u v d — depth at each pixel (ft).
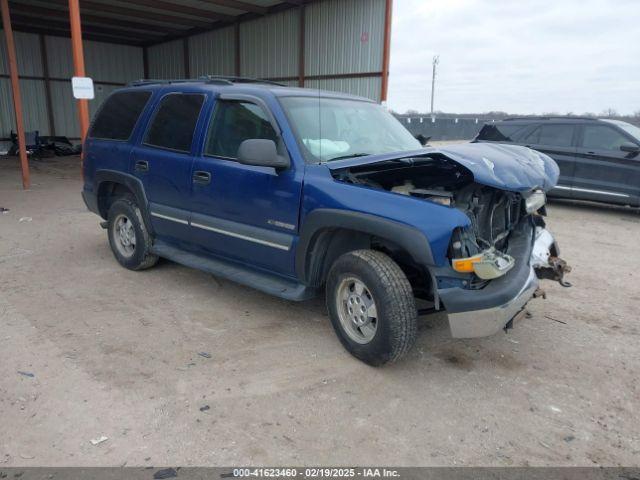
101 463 8.51
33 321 13.94
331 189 11.74
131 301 15.53
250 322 14.20
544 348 13.08
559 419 10.11
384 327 11.05
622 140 30.86
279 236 12.90
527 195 12.79
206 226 14.83
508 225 13.74
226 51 63.26
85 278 17.58
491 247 11.54
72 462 8.52
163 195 16.15
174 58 73.36
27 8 55.83
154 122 16.72
